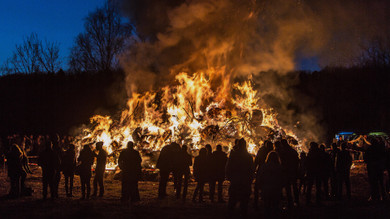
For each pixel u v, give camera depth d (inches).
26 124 1333.7
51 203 363.3
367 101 1246.3
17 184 398.9
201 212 324.5
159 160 403.9
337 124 1295.5
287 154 334.6
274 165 262.5
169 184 508.7
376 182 386.9
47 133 1298.0
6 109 1341.0
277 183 259.4
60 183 514.6
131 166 373.7
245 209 272.5
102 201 379.9
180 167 393.4
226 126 663.8
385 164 398.9
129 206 352.2
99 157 415.5
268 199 258.1
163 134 654.5
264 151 337.7
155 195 423.5
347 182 397.7
